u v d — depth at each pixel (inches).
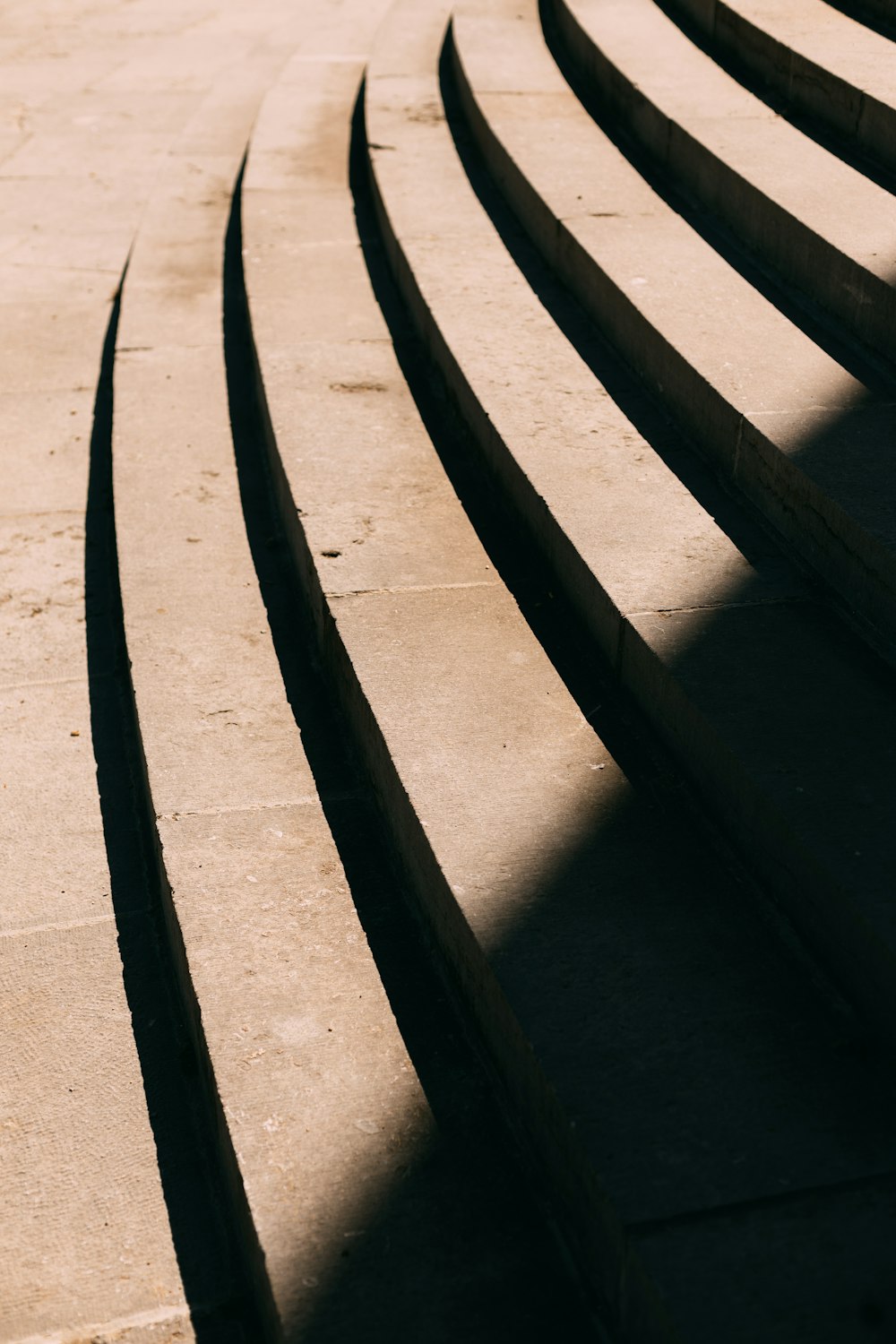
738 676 126.5
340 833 134.8
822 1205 84.8
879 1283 79.8
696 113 248.4
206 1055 109.7
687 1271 80.4
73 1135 113.2
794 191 207.6
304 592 171.5
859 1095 93.3
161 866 131.6
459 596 156.1
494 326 209.3
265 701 154.6
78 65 474.9
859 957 98.5
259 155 323.0
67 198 344.5
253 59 466.0
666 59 285.9
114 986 128.0
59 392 245.6
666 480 165.2
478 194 270.8
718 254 214.2
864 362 176.7
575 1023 98.7
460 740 130.5
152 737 147.0
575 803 122.4
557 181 243.9
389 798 131.1
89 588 190.9
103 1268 102.2
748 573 144.5
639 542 150.2
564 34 332.2
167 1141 113.1
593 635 146.5
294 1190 95.9
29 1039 122.0
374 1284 89.4
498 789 123.8
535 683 140.5
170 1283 101.0
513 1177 97.9
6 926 134.4
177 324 257.8
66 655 176.6
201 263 288.5
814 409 159.9
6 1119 114.2
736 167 219.1
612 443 174.6
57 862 142.9
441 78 347.9
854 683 126.0
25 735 161.8
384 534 168.7
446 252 239.0
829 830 106.1
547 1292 89.4
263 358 217.9
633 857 115.9
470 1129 101.7
